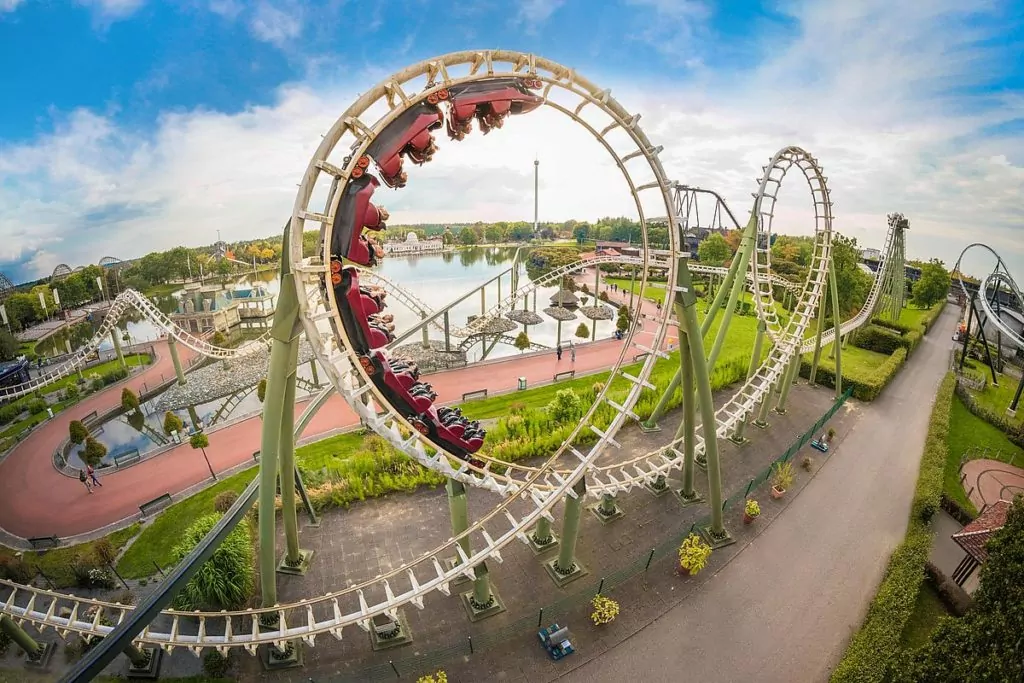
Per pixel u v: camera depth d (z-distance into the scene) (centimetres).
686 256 2197
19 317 7744
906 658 1795
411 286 14312
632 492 3069
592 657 2064
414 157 1652
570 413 3762
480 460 2142
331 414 4375
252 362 5900
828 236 3969
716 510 2658
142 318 9738
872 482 3284
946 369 5375
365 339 1673
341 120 1492
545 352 6019
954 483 3372
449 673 1997
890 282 6950
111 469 3653
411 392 1825
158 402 4847
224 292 10000
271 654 2038
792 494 3141
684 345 2548
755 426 3947
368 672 1995
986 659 1550
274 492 2056
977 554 2289
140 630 1736
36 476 3634
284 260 1780
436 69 1591
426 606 2281
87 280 10338
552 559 2534
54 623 2050
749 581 2473
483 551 1994
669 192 1981
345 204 1582
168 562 2669
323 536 2719
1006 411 4506
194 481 3478
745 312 7688
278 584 2414
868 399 4434
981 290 5259
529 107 1745
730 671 2025
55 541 2856
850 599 2384
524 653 2073
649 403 4097
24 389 5300
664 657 2075
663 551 2606
